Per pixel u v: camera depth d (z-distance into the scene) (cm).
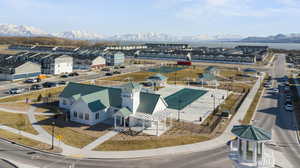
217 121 5322
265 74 12950
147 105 5000
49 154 3603
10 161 3312
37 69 10488
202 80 9644
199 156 3622
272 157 2230
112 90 5584
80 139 4188
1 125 4694
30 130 4512
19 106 6069
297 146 4016
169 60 19800
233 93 8325
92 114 4900
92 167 3225
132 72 12825
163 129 4775
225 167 3281
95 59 13600
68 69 12150
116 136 4359
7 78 9425
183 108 6425
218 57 19012
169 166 3291
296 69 15338
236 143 2484
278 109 6347
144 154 3659
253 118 5559
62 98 6069
